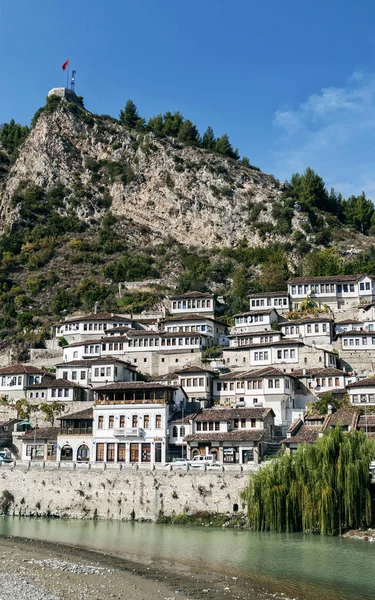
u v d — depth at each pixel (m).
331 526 65.12
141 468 79.94
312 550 59.69
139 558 58.44
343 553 58.31
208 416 93.81
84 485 81.19
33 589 47.53
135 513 78.00
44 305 189.62
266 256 196.12
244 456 87.44
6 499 83.81
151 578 51.47
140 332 135.00
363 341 121.00
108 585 49.25
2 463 85.88
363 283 148.62
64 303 185.25
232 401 111.12
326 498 65.38
